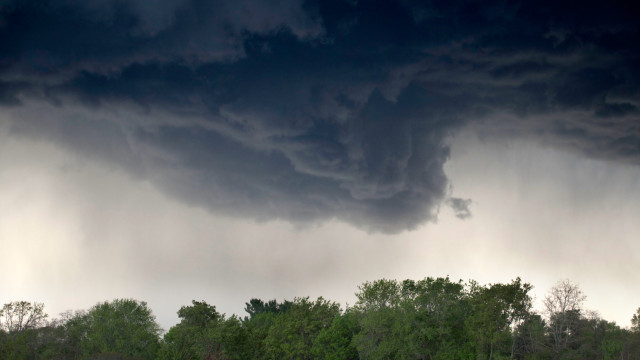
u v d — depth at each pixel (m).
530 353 89.75
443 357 78.75
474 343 79.31
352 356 90.38
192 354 84.50
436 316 84.06
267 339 90.69
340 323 92.06
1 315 105.12
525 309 86.62
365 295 92.00
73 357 96.81
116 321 95.69
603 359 94.69
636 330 99.44
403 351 80.25
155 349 94.50
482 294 84.31
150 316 103.06
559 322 103.38
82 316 105.69
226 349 85.44
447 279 87.19
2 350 95.31
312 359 89.88
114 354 87.44
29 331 100.69
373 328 83.81
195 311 87.38
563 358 91.56
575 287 106.19
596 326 106.94
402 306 85.19
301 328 91.12
